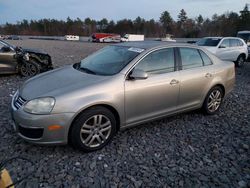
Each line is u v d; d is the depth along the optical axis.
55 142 3.22
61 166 3.15
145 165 3.25
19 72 8.52
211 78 4.78
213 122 4.75
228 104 5.92
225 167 3.28
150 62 3.95
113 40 58.69
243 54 13.09
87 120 3.34
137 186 2.86
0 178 2.57
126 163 3.27
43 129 3.15
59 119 3.15
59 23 112.62
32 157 3.31
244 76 10.04
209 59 4.87
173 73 4.17
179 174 3.10
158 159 3.40
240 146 3.86
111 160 3.32
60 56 16.31
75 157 3.35
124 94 3.58
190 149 3.69
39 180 2.88
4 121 4.37
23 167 3.09
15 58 8.18
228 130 4.42
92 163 3.23
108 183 2.88
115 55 4.17
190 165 3.29
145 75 3.59
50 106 3.14
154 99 3.94
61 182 2.86
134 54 3.94
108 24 109.62
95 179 2.94
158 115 4.12
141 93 3.75
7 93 6.23
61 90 3.29
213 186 2.91
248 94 6.93
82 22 112.19
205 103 4.88
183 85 4.29
